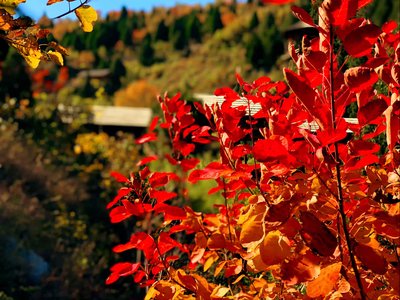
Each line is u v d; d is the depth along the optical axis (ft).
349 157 5.00
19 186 39.45
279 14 235.40
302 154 4.67
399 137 5.12
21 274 31.17
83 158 49.19
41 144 49.39
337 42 11.19
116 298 30.25
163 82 232.53
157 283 6.85
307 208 5.10
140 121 67.41
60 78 148.05
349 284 5.08
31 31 6.02
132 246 7.32
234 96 6.82
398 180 5.17
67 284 31.35
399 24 10.11
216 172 5.45
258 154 4.40
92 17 6.16
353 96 5.28
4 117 51.13
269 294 6.38
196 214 7.94
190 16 268.82
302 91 4.31
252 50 180.75
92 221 37.83
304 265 4.65
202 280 6.55
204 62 237.86
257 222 5.09
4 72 57.82
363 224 5.46
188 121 8.82
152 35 276.82
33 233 34.81
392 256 5.36
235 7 259.39
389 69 5.44
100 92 78.43
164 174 7.31
